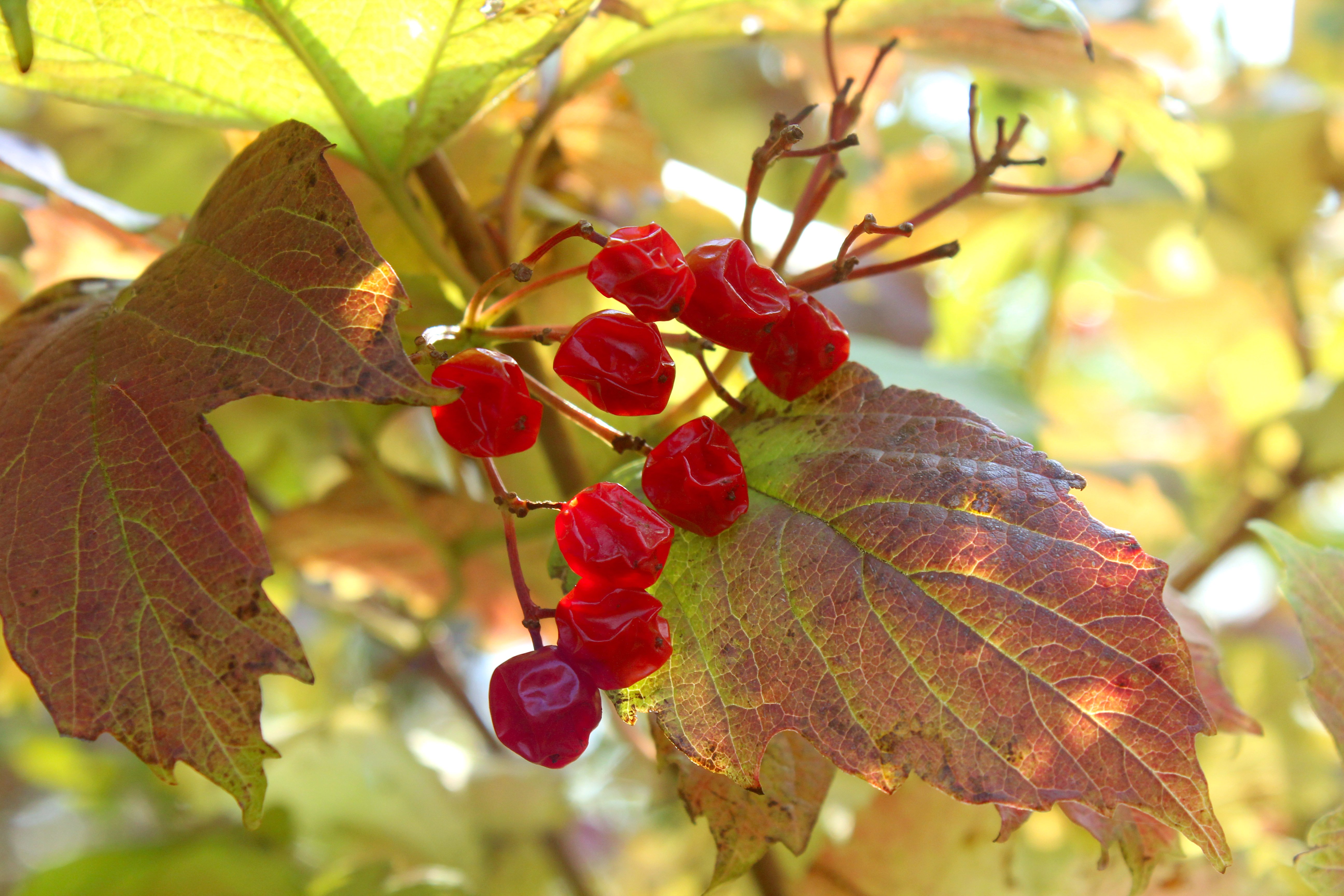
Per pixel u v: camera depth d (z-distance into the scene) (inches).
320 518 10.9
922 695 6.9
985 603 7.0
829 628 7.1
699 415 8.3
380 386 6.8
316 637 16.4
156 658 6.9
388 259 8.9
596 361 7.2
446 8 7.6
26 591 7.0
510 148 9.8
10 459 7.2
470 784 12.8
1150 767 6.8
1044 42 9.4
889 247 15.6
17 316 8.0
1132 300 18.8
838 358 7.5
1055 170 16.3
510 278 7.6
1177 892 9.4
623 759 14.3
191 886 11.1
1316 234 17.8
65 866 11.1
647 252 7.2
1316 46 17.9
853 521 7.2
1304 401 14.4
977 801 6.8
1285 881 9.7
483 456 7.2
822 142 15.4
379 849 12.7
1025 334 17.4
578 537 7.1
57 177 9.8
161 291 7.4
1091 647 6.9
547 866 13.1
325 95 8.0
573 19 7.7
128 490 7.1
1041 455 7.1
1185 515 13.8
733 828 7.5
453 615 13.4
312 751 12.5
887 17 9.2
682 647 7.2
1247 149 15.9
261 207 7.2
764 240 11.7
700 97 15.6
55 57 7.9
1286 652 15.7
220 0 7.6
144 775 15.4
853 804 11.1
